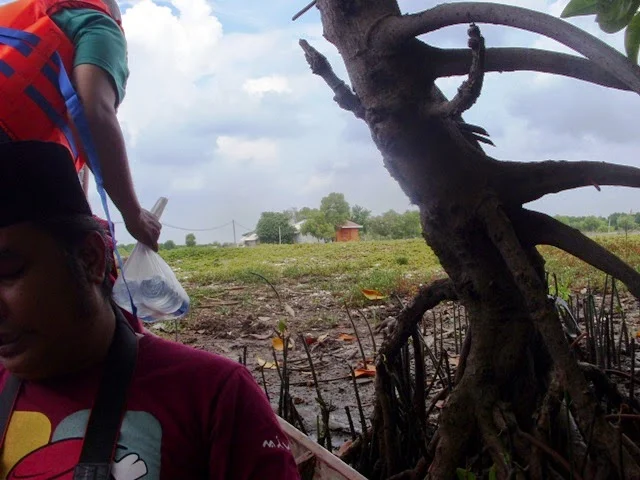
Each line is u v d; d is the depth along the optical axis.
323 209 34.91
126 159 2.28
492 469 2.20
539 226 2.49
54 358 1.43
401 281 9.33
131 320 2.01
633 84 1.73
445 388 3.34
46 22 2.15
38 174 1.36
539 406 2.54
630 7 1.96
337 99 2.55
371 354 5.49
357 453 3.11
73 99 2.05
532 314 2.23
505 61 2.26
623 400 2.82
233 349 6.14
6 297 1.36
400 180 2.55
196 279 11.87
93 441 1.40
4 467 1.46
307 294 9.34
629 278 2.38
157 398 1.45
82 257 1.44
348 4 2.43
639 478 2.07
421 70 2.39
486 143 2.64
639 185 2.39
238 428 1.48
